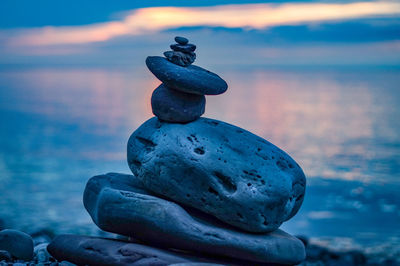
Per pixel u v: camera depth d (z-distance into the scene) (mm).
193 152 1354
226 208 1339
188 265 1234
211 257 1354
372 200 4637
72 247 1358
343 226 3666
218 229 1333
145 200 1330
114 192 1350
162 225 1316
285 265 1384
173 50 1413
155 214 1319
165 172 1362
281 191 1342
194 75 1373
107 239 1366
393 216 4004
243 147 1373
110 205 1345
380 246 3051
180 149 1356
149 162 1379
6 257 1403
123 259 1300
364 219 3908
